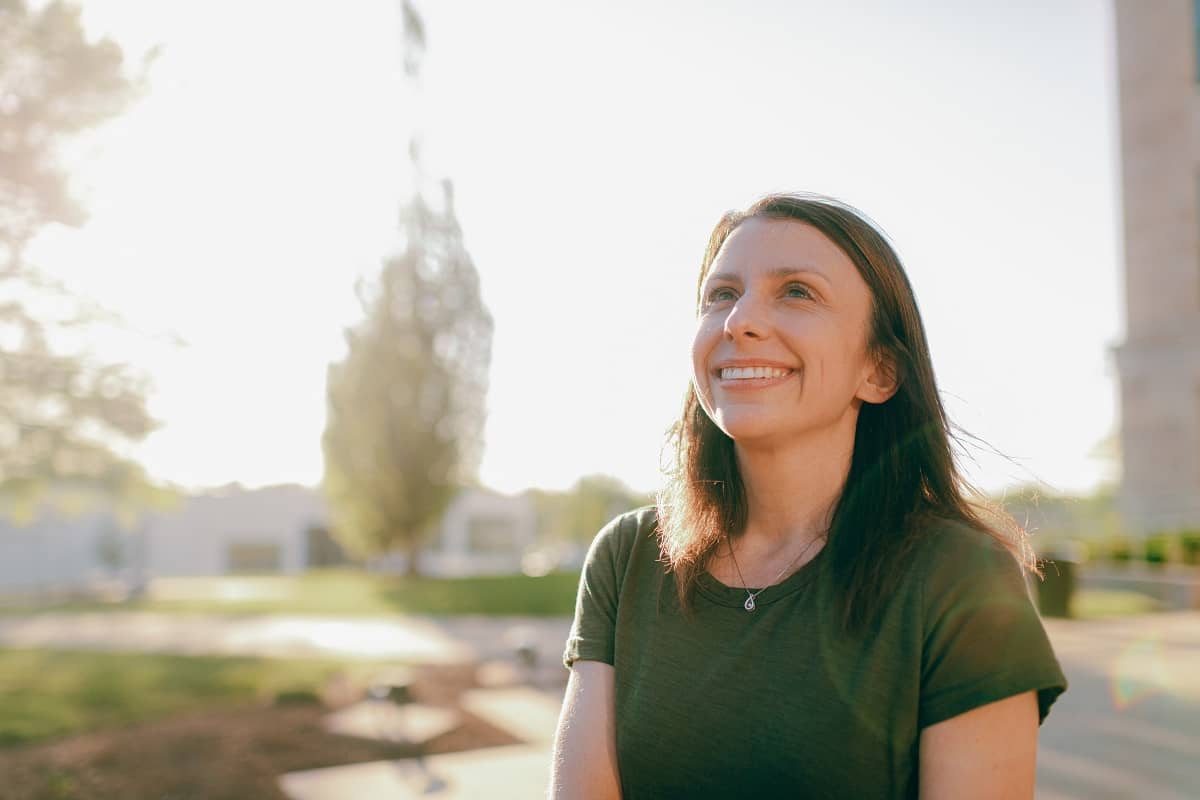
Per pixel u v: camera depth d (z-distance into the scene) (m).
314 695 8.12
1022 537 1.52
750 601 1.36
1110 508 17.67
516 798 5.30
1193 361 17.61
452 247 32.78
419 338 32.25
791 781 1.25
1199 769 4.89
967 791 1.15
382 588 27.36
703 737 1.31
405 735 6.79
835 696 1.24
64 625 18.08
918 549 1.28
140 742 6.57
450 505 33.81
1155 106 18.84
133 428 11.58
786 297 1.39
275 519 48.62
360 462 32.53
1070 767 4.95
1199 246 18.20
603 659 1.52
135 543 40.75
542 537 64.44
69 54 10.36
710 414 1.46
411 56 32.19
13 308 10.82
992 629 1.19
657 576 1.49
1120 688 6.83
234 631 16.22
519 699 8.64
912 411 1.42
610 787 1.44
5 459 11.41
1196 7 18.39
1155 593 12.41
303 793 5.43
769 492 1.44
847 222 1.42
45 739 6.67
